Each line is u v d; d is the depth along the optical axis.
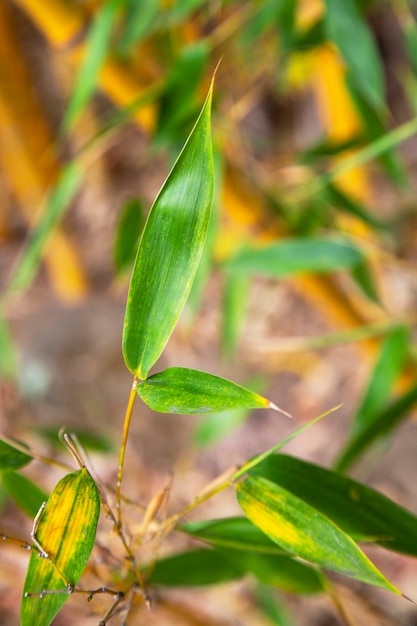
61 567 0.51
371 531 0.58
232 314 1.01
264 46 0.91
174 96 0.76
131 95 0.93
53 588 0.51
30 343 1.63
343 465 0.74
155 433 1.46
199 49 0.76
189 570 0.70
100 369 1.55
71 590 0.51
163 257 0.51
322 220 1.00
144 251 0.51
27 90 1.53
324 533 0.53
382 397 0.77
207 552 0.70
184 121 0.77
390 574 1.26
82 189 2.07
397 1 0.82
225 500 1.37
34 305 1.77
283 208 0.98
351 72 0.76
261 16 0.78
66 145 1.89
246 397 0.50
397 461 1.32
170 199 0.50
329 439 1.44
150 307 0.51
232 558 0.68
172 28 0.94
